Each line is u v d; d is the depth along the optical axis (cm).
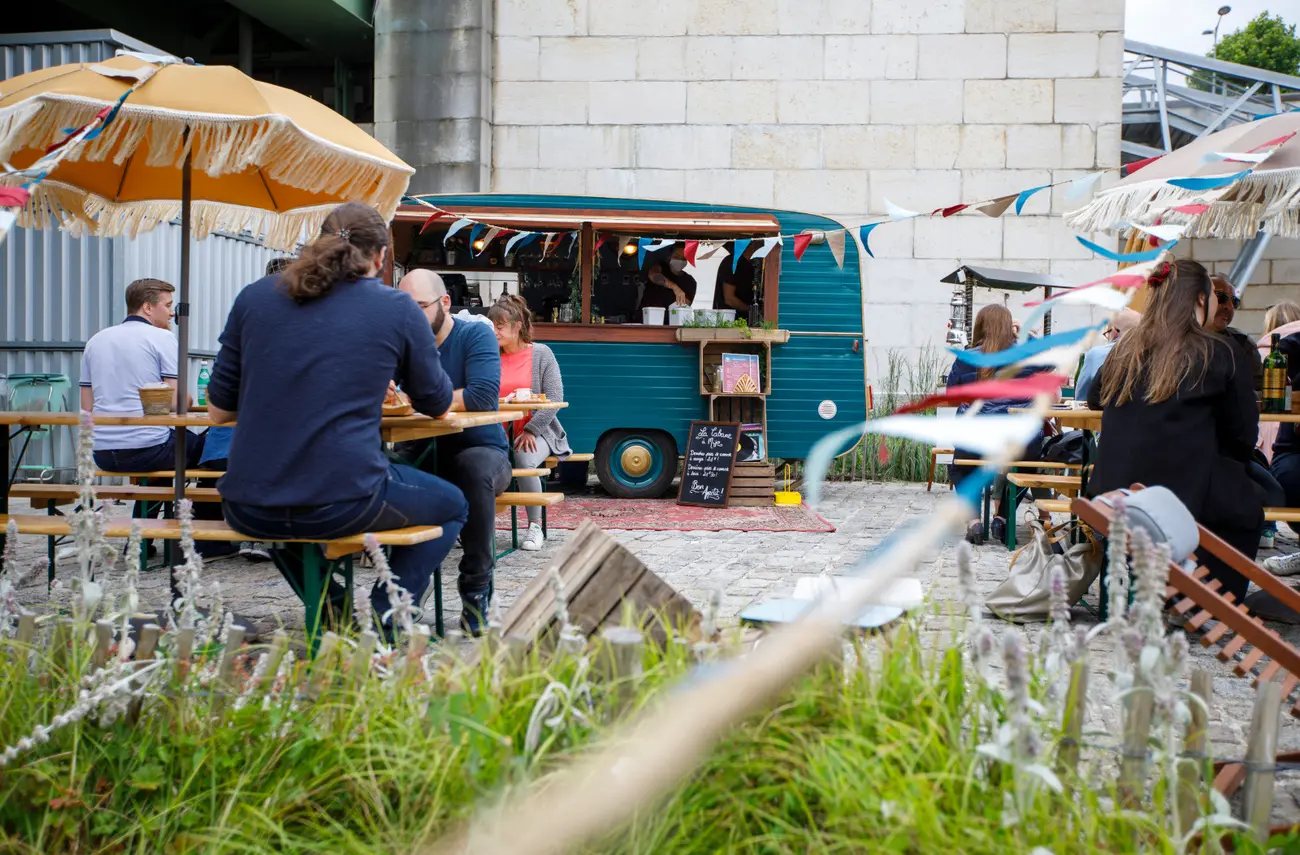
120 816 219
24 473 926
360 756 219
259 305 375
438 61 1404
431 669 264
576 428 1002
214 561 634
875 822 182
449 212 959
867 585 114
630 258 1071
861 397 1008
